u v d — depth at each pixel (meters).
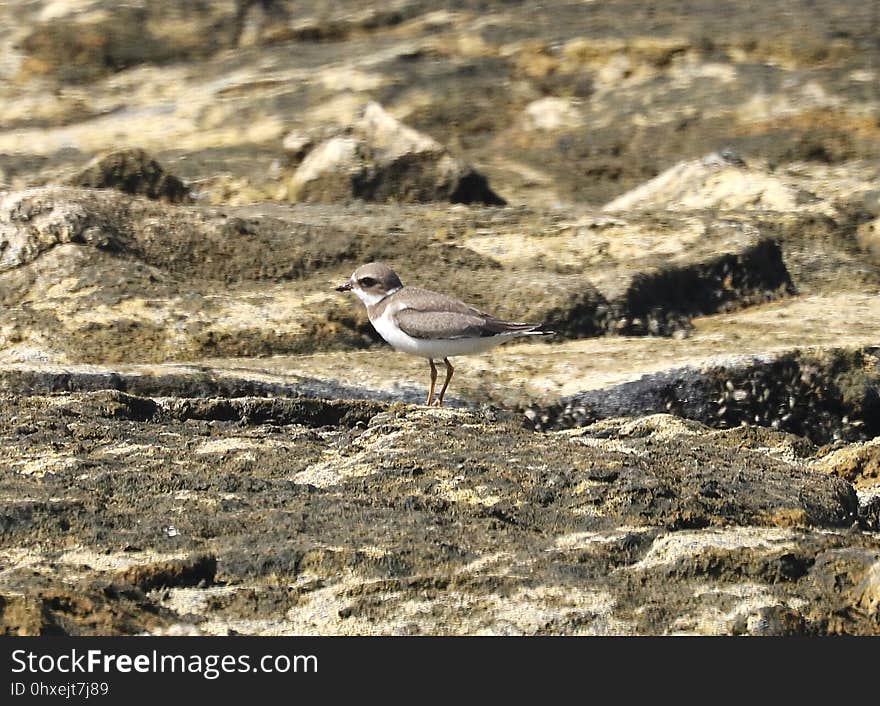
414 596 8.27
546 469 9.81
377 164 20.78
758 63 24.75
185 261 16.14
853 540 9.08
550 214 18.28
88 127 24.45
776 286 17.69
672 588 8.41
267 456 10.30
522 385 14.03
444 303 12.56
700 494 9.45
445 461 9.98
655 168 23.75
